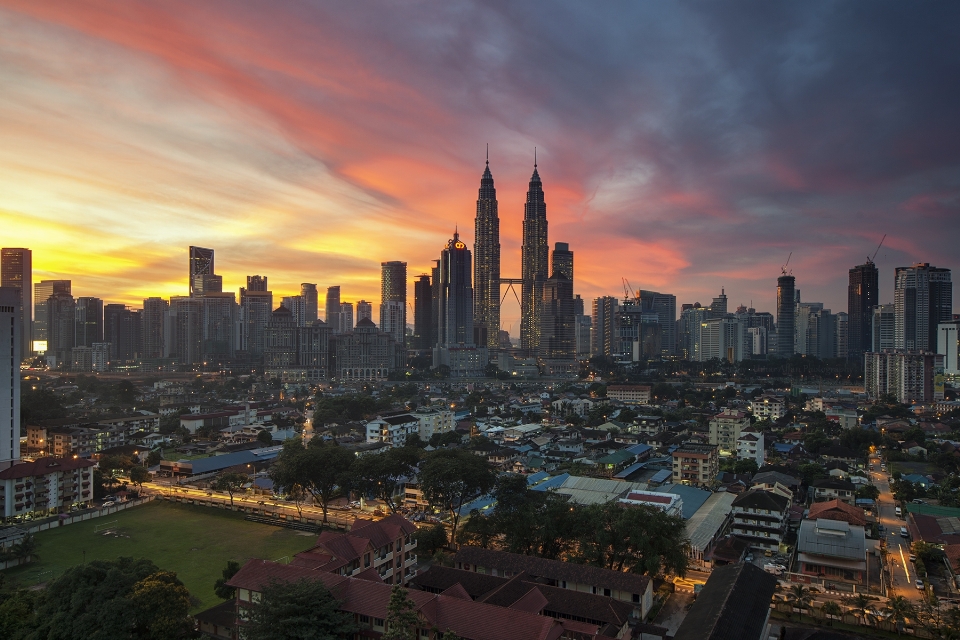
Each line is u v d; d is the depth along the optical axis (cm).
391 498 19788
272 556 15150
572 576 11525
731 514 17262
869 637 10875
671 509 15850
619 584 11181
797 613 11781
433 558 14200
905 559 15062
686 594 12669
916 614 11088
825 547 13550
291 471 17475
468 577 11294
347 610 9356
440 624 8881
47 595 9956
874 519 18125
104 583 9744
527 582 10969
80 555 15288
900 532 17238
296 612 8894
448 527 16875
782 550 15488
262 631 8825
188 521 18238
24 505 18362
